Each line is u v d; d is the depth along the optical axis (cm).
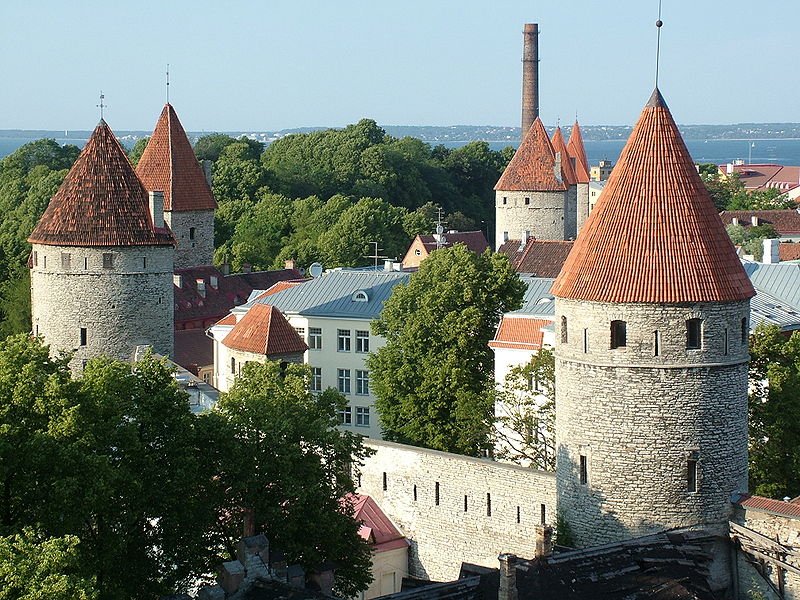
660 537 8606
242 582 7438
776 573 8656
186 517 8381
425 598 7456
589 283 8806
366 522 11150
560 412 9112
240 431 9038
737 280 8812
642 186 8831
